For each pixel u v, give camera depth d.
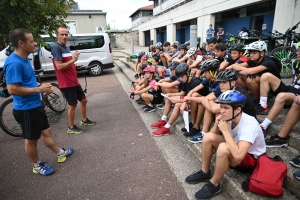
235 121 1.91
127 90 6.67
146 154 3.04
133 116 4.53
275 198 1.87
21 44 2.28
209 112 2.77
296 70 2.96
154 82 4.38
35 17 4.29
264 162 1.88
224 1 9.87
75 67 3.87
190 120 3.52
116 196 2.26
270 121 2.57
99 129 3.95
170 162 2.79
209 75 2.92
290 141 2.42
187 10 13.47
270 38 5.29
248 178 1.92
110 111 4.88
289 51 4.74
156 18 19.72
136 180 2.50
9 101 3.82
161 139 3.43
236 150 1.77
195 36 5.82
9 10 3.85
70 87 3.51
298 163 2.05
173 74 3.92
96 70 9.21
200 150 2.77
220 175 2.02
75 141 3.51
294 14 6.53
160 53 6.95
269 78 2.84
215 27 12.93
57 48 3.30
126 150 3.18
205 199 2.10
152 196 2.24
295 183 1.89
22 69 2.32
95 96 6.18
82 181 2.53
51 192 2.37
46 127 2.73
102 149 3.24
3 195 2.35
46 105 4.39
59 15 4.79
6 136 3.81
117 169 2.73
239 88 2.33
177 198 2.19
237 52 3.57
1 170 2.81
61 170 2.76
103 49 9.13
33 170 2.71
